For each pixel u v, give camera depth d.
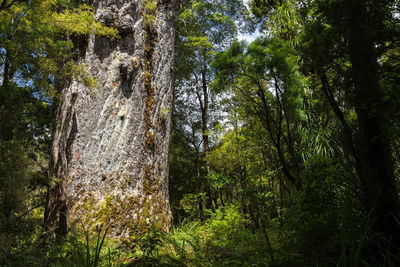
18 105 5.93
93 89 6.77
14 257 2.79
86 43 7.15
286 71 3.02
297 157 4.47
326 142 4.48
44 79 6.14
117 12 7.02
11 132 6.14
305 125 4.69
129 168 6.69
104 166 6.51
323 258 2.29
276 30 5.05
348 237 2.34
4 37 5.54
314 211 2.89
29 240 3.81
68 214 6.14
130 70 6.98
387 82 2.62
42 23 5.82
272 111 3.50
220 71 3.29
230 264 2.89
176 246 3.53
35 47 5.80
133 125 6.94
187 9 12.48
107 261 3.11
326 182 3.05
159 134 7.55
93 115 6.75
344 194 3.03
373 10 2.31
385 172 2.53
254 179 6.13
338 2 2.48
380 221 2.44
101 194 6.31
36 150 7.40
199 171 16.00
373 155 2.58
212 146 15.05
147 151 7.14
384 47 2.46
